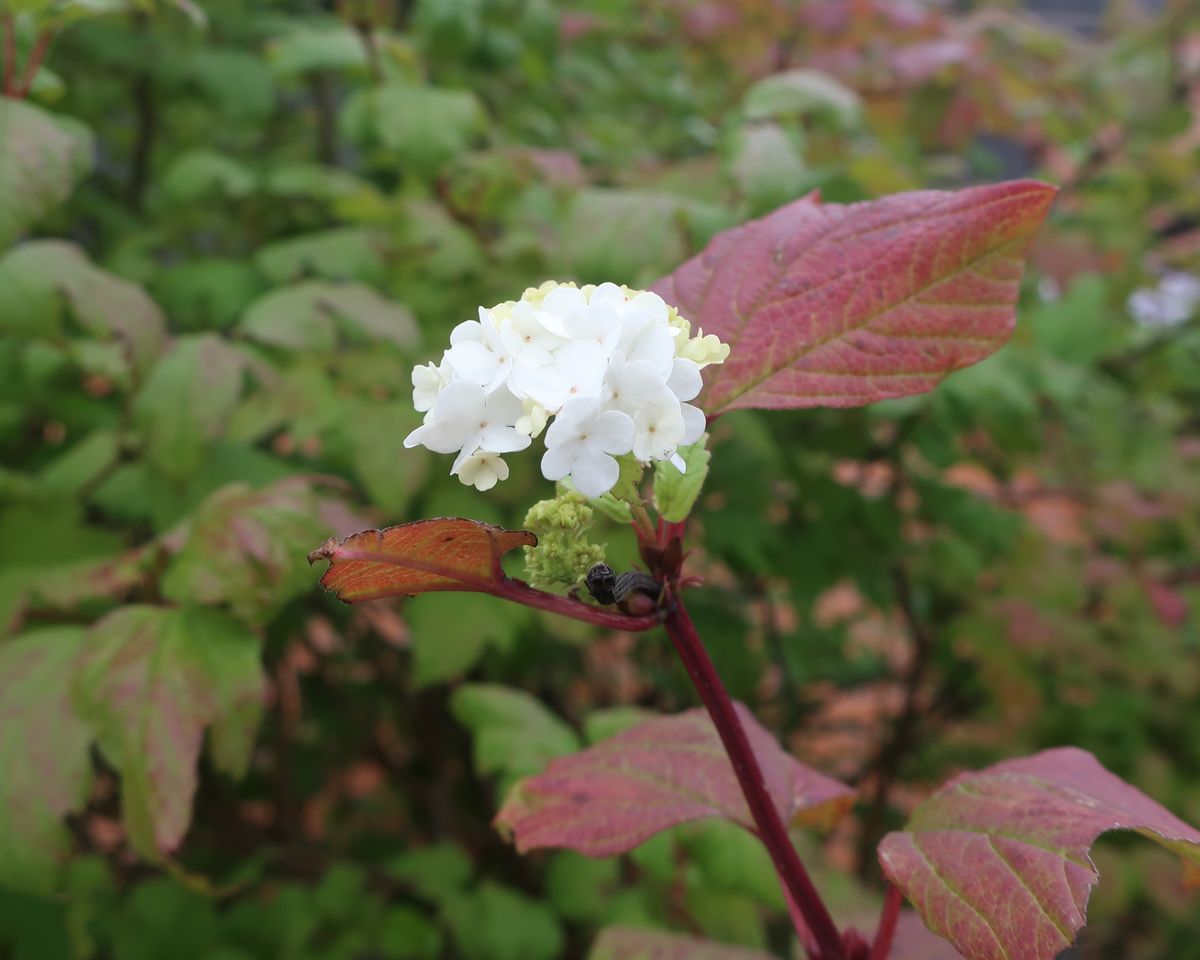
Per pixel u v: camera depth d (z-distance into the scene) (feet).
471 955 1.50
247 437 1.36
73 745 0.87
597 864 1.54
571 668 2.16
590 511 0.58
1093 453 2.23
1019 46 2.31
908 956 0.87
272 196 1.84
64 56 1.76
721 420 1.51
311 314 1.32
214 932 1.62
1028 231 0.62
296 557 0.94
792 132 1.53
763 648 2.21
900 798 2.61
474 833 2.07
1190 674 1.80
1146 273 2.34
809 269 0.67
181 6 1.09
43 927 1.30
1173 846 0.56
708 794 0.76
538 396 0.52
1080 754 0.72
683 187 1.61
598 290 0.58
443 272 1.53
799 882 0.67
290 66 1.55
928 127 2.07
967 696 2.26
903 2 2.11
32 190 0.98
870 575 1.87
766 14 2.01
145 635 0.90
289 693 1.93
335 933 1.61
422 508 1.50
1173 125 2.25
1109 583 1.89
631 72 2.35
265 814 2.17
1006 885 0.55
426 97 1.45
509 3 1.79
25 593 1.03
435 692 1.98
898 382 0.64
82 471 1.27
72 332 1.38
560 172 1.55
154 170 2.05
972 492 1.91
